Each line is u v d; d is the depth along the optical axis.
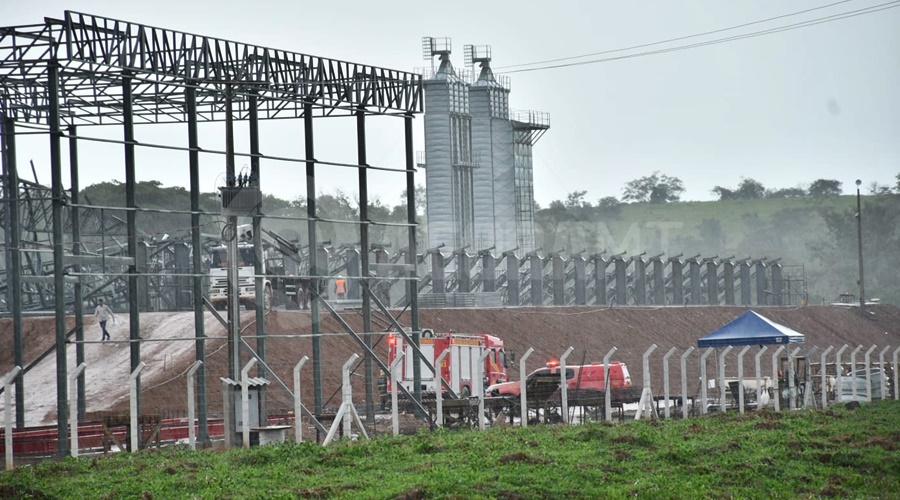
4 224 84.06
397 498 38.97
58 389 55.66
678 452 48.62
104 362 86.75
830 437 54.88
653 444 51.50
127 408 74.31
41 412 78.06
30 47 58.41
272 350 86.62
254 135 66.69
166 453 50.62
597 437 53.38
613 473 45.12
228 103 63.66
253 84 66.12
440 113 167.75
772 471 47.12
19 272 66.94
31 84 65.44
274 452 48.25
